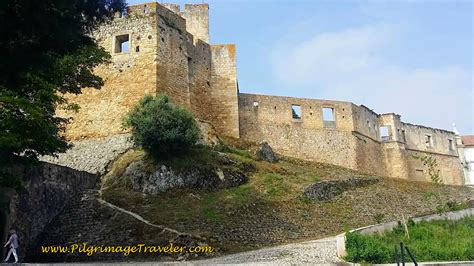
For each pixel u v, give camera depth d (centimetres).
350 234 1563
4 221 1844
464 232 2117
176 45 3222
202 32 4100
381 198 3206
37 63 1416
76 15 1456
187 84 3250
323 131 4316
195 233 1903
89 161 2664
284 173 3052
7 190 1873
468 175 5994
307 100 4331
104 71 3062
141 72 2998
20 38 1312
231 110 3603
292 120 4181
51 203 2128
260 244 1969
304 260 1451
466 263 1436
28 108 1470
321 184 2912
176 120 2539
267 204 2419
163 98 2622
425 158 5269
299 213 2456
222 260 1552
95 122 2948
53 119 1941
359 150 4516
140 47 3055
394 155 4969
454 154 5609
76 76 2194
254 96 4053
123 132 2866
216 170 2578
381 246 1555
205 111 3494
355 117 4606
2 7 1259
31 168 2028
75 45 1506
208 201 2294
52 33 1365
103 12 1555
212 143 3003
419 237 1955
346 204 2859
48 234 2027
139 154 2611
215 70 3678
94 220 2072
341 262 1409
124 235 1902
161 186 2347
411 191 3675
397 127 5116
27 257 1873
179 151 2573
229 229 2017
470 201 3566
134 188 2347
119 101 2964
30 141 1587
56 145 1662
